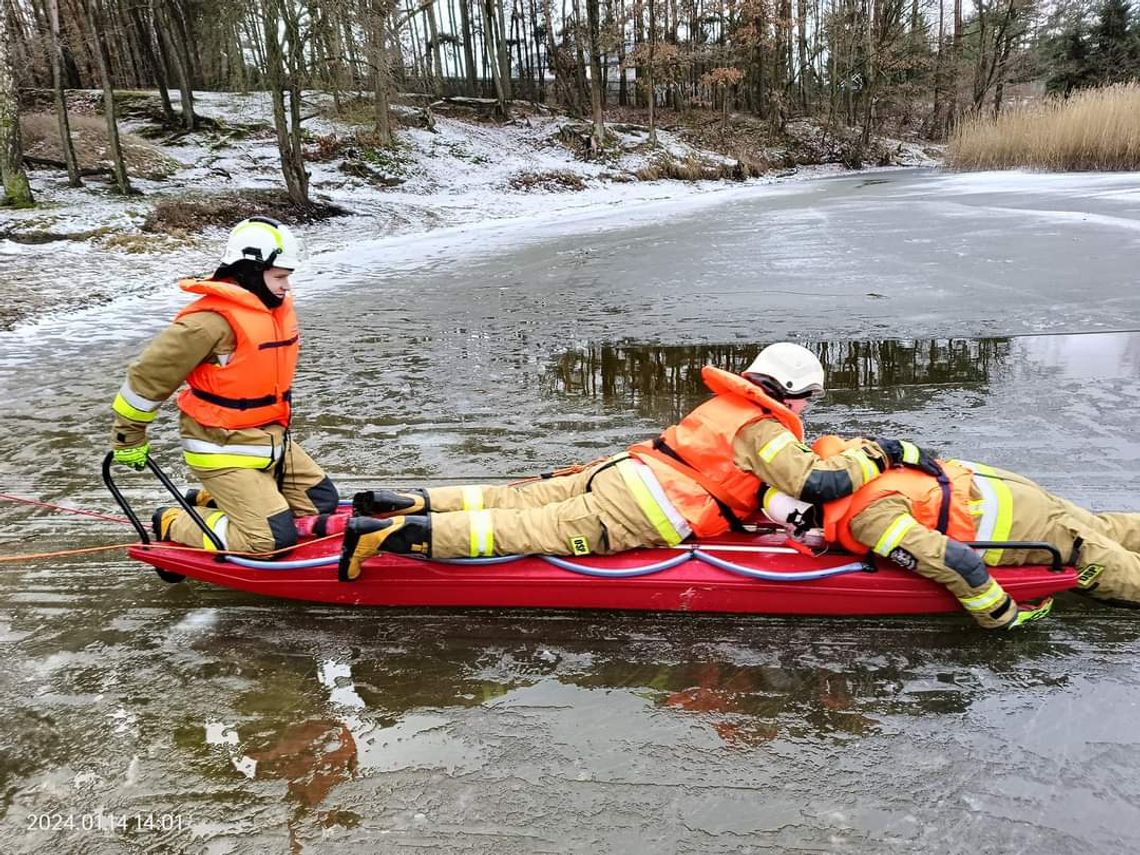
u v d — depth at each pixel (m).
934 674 2.90
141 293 11.08
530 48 42.31
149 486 4.81
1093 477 4.46
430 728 2.69
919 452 3.19
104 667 3.05
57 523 4.32
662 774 2.47
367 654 3.10
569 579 3.24
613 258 13.13
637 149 33.88
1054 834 2.22
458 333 8.43
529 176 27.77
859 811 2.31
